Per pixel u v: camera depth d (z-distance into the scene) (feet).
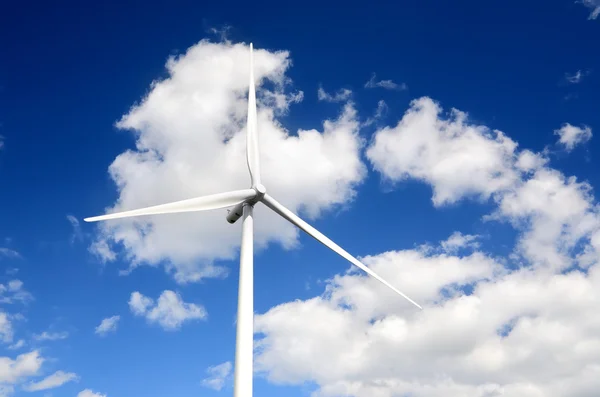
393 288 106.52
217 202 96.89
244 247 95.20
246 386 83.15
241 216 99.55
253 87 116.98
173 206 93.71
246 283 91.76
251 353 86.07
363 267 106.01
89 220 86.84
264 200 100.12
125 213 89.97
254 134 110.01
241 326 87.86
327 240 104.99
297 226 103.35
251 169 105.19
